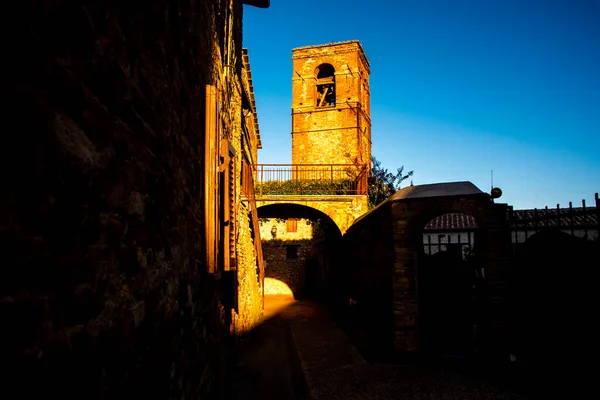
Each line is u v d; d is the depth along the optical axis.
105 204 1.74
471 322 7.72
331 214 15.36
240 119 11.19
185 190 3.34
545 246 7.30
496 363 7.17
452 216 19.72
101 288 1.68
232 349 6.79
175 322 2.91
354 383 6.80
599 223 5.87
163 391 2.53
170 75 2.82
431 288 8.00
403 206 8.09
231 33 7.59
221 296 5.43
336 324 13.24
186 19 3.33
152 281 2.38
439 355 7.69
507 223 7.65
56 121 1.35
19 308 1.14
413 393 6.18
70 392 1.40
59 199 1.37
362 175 15.75
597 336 5.68
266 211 17.95
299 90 27.62
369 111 30.83
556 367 6.47
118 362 1.84
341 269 15.54
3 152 1.09
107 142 1.75
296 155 27.05
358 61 27.27
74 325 1.45
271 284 25.98
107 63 1.75
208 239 4.08
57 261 1.35
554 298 6.82
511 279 7.45
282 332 12.80
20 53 1.16
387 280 8.39
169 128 2.81
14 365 1.10
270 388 7.12
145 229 2.29
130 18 2.02
